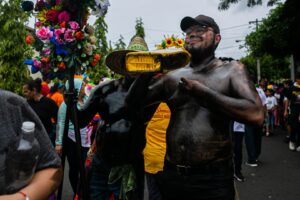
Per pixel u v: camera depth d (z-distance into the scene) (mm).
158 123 3615
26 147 1281
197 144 2297
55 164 1456
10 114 1343
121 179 3137
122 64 2662
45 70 2816
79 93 3678
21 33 17719
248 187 5895
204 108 2334
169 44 3947
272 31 15484
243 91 2229
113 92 3115
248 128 7621
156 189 3701
